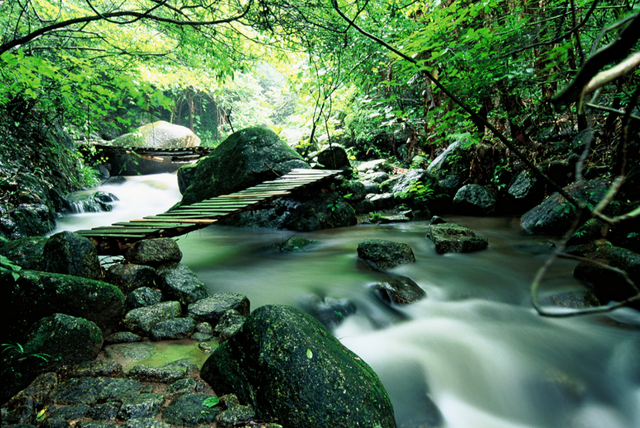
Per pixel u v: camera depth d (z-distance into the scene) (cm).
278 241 686
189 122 2572
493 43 332
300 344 222
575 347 323
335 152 985
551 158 743
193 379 239
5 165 741
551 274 463
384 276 469
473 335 345
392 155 1365
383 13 511
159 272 388
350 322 367
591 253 434
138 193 1230
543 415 265
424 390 275
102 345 275
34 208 700
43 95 436
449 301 414
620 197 521
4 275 261
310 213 800
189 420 200
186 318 318
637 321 354
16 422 190
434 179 952
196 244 668
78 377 234
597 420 262
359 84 739
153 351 278
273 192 673
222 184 861
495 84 408
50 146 960
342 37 543
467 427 248
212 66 636
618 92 490
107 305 298
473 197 859
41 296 265
